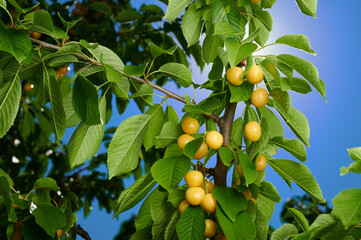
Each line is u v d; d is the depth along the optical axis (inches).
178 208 21.9
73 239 29.3
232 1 23.5
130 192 21.6
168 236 22.1
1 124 24.2
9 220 23.0
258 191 21.7
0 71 25.7
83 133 25.7
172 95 25.5
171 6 26.1
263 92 22.5
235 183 22.9
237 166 21.9
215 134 21.6
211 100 22.6
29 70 26.3
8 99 24.5
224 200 20.5
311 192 22.7
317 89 22.4
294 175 23.0
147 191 22.9
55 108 26.3
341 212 14.9
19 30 22.6
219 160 22.8
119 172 24.0
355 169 17.0
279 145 23.4
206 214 22.3
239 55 20.5
